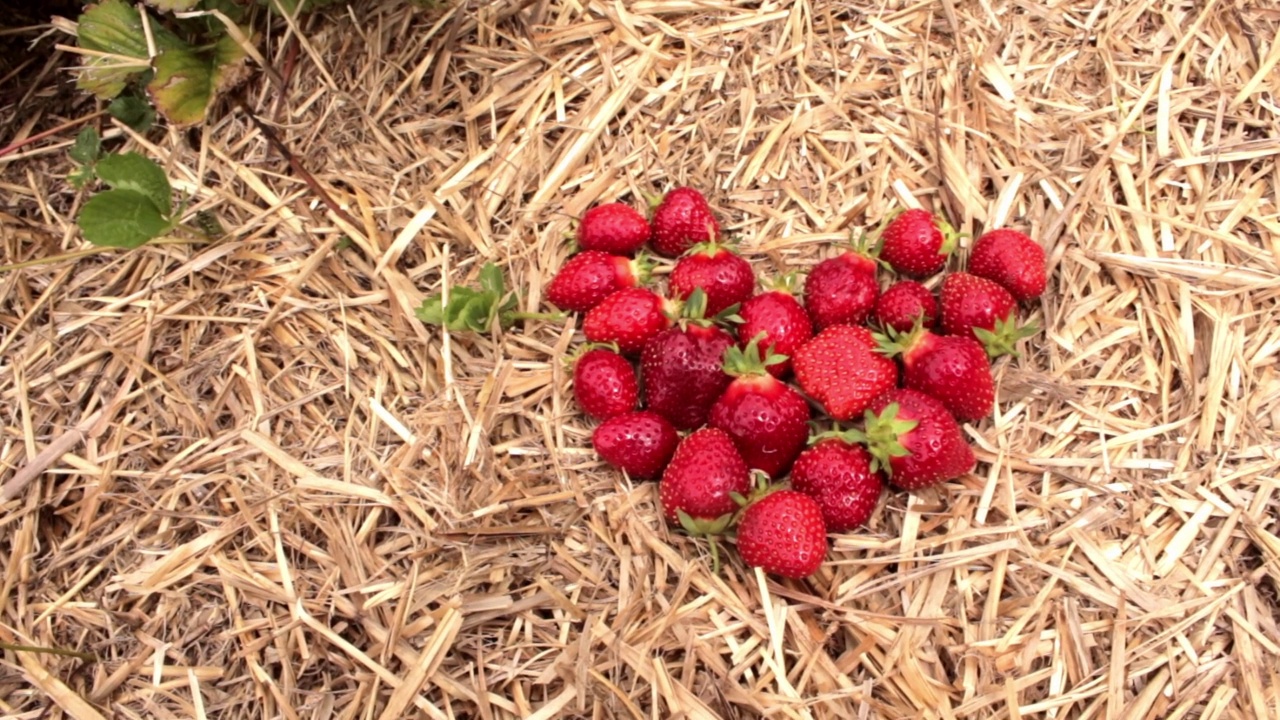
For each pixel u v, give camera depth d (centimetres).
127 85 60
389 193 59
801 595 51
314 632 51
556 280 57
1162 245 58
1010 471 54
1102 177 59
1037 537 53
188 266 57
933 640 51
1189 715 51
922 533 53
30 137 60
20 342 56
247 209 58
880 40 62
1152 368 56
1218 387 55
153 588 52
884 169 60
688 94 62
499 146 61
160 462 54
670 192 58
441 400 55
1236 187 59
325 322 56
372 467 54
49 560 52
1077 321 57
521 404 55
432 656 50
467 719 51
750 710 50
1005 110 60
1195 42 61
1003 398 55
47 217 59
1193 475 54
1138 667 51
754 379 52
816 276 56
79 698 50
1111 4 62
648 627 51
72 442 54
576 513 53
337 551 52
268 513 53
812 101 62
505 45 62
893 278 58
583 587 52
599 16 63
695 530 52
